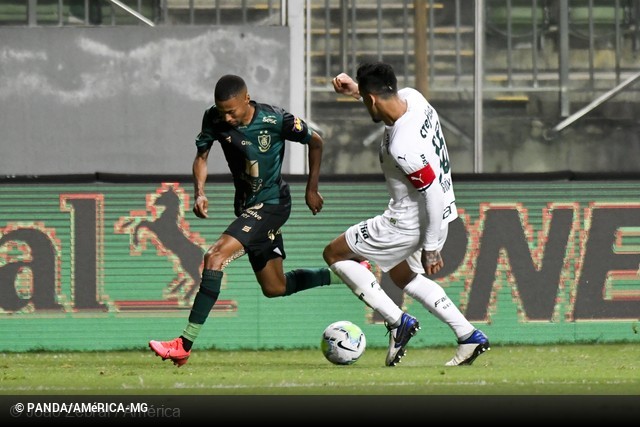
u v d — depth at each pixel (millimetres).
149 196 27438
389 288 27719
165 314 27484
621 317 27906
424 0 44188
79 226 27359
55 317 27359
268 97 37719
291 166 37125
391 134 20578
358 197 27469
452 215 21562
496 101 44344
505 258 27750
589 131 44156
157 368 22172
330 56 44094
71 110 37375
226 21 39781
